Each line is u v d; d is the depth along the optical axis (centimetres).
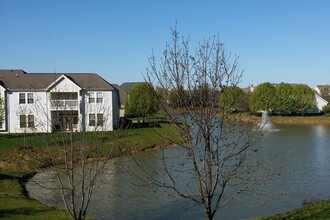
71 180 1502
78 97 5225
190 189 2530
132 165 3297
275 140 5250
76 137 2116
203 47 1778
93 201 2361
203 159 1137
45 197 2480
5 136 4638
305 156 3859
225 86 1137
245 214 2089
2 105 4947
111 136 3225
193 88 1116
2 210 2036
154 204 2294
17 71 5547
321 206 1903
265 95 8669
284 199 2350
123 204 2305
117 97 6069
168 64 1125
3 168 3312
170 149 4309
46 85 5244
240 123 1274
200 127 1105
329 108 10088
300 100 9312
